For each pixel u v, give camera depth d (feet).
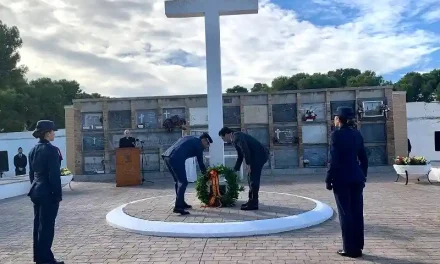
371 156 60.29
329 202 33.53
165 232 23.57
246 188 40.14
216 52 32.68
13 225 29.22
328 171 19.52
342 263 18.01
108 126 62.59
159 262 18.80
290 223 24.34
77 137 62.34
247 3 32.22
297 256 19.16
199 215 26.53
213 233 23.00
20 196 46.91
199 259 19.03
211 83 32.73
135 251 20.77
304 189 42.52
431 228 24.22
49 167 19.30
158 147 61.77
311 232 23.76
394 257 18.79
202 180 29.81
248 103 61.67
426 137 79.56
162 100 62.28
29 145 81.20
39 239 19.12
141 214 27.58
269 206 29.19
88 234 24.90
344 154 19.43
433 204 32.04
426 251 19.69
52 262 19.12
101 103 62.75
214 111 32.65
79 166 62.18
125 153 52.34
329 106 61.00
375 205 31.94
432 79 144.56
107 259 19.62
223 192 29.55
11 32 119.96
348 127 20.06
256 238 22.65
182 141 28.94
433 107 79.46
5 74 118.73
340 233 23.45
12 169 80.48
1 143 80.64
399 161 46.29
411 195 36.83
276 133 61.36
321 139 61.05
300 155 60.85
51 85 131.23
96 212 32.76
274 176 57.72
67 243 22.82
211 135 32.58
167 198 35.32
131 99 62.49
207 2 32.63
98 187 51.57
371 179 50.06
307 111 61.36
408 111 80.02
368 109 60.54
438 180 46.83
